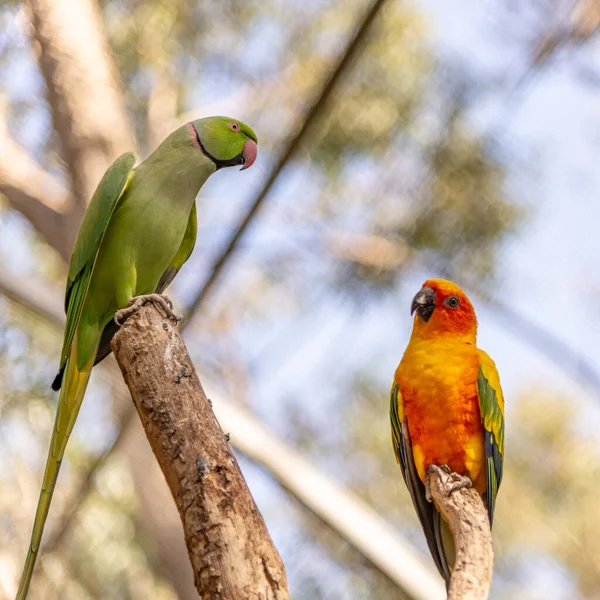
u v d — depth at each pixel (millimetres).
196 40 14633
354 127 14281
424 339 8328
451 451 8039
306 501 12219
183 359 6141
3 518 12398
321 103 11352
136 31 14602
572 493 14055
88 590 12461
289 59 14578
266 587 5309
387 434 14078
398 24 14195
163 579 12641
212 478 5582
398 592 12867
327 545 13242
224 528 5426
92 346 8148
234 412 12617
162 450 5801
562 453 14234
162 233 8141
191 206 8469
